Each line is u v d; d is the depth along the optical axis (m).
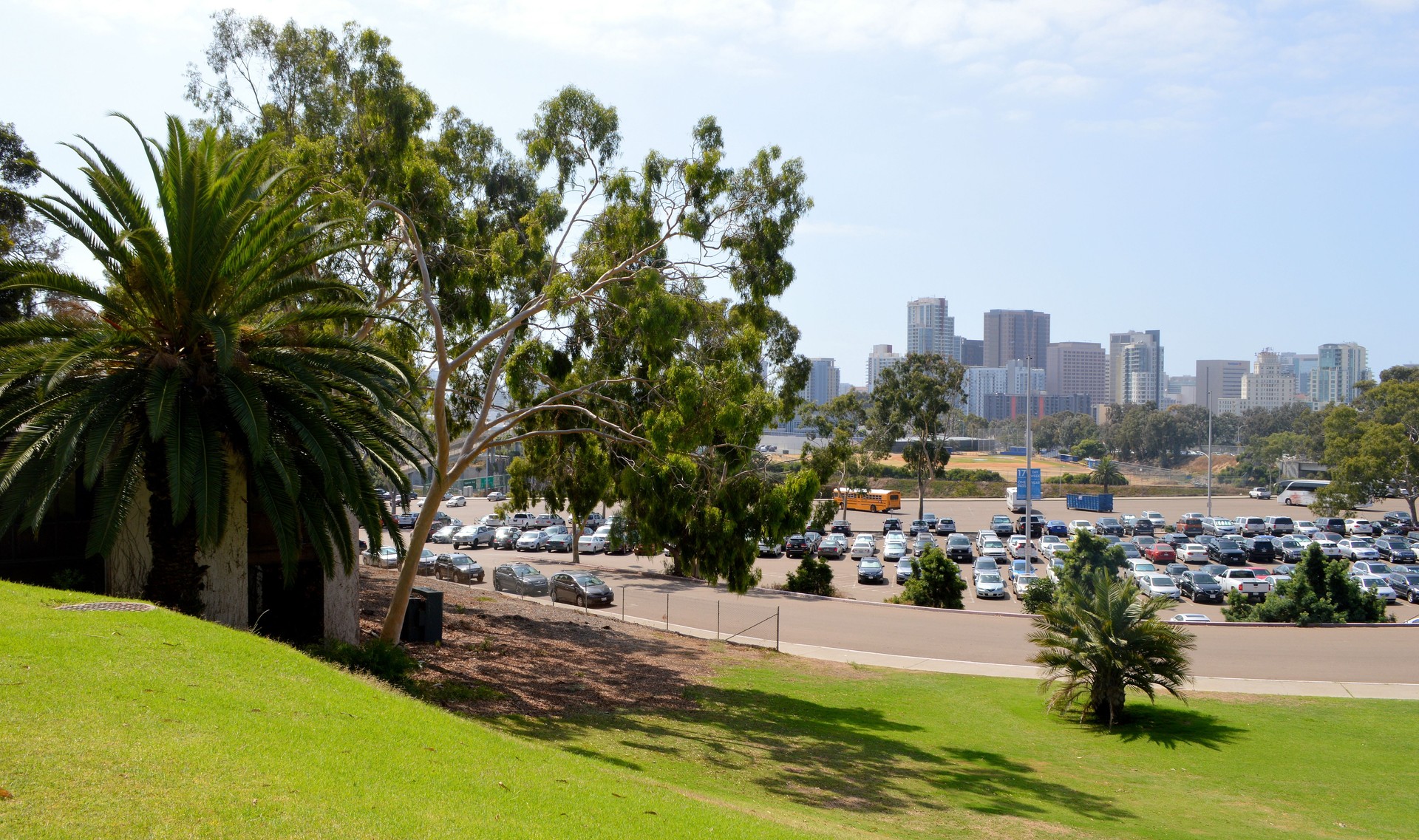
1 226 26.08
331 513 15.84
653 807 9.34
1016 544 54.59
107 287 15.23
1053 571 38.50
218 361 12.89
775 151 22.34
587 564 49.94
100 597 12.52
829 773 15.11
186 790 6.61
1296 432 151.62
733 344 20.98
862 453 85.00
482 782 8.53
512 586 36.50
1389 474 69.12
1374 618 30.33
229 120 24.70
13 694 7.81
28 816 5.77
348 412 16.33
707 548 22.81
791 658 25.98
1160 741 18.27
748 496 23.44
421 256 19.00
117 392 13.65
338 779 7.53
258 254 15.13
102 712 7.80
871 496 86.75
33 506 13.13
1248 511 92.00
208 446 13.92
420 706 11.43
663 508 22.89
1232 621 31.61
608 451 22.64
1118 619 19.73
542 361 22.77
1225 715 20.03
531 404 24.16
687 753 15.26
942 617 32.78
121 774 6.67
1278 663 24.64
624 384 22.58
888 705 21.06
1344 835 13.06
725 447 22.53
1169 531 69.31
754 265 22.17
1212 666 24.42
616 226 22.08
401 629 19.64
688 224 21.59
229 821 6.26
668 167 21.72
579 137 22.64
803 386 34.56
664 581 42.62
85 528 17.80
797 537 55.06
